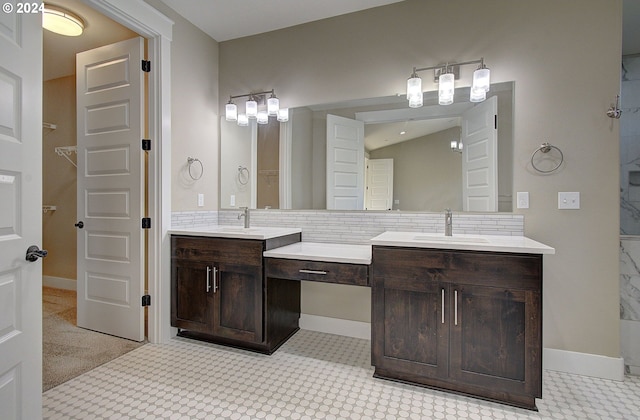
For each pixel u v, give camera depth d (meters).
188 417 1.60
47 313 3.04
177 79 2.58
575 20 2.06
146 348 2.38
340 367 2.11
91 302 2.64
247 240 2.26
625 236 2.08
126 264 2.49
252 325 2.26
